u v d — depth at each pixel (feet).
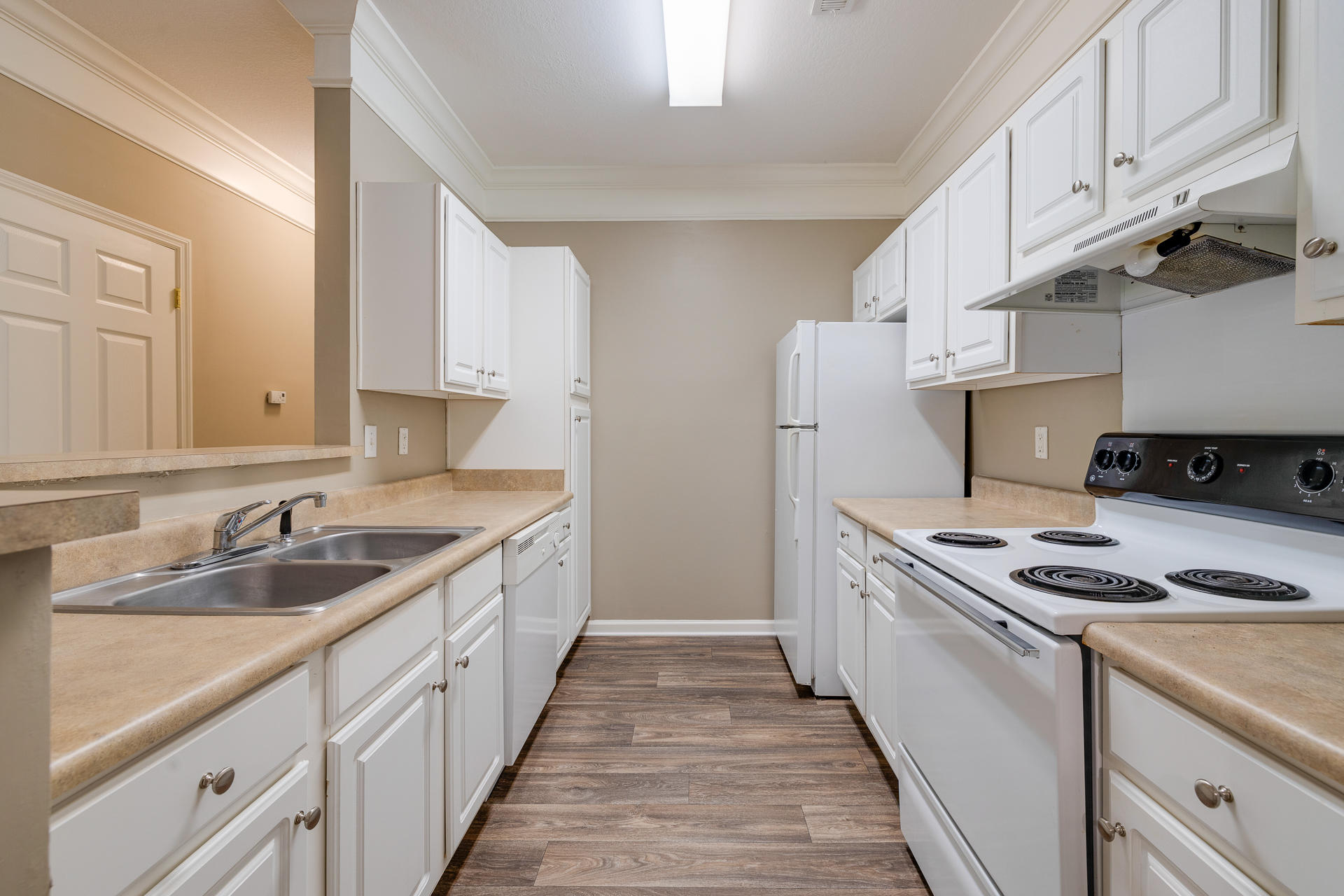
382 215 6.49
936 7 6.26
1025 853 3.19
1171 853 2.41
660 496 10.57
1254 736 2.00
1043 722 3.01
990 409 7.88
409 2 6.24
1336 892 1.82
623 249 10.56
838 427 8.05
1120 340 5.28
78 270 7.01
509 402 9.09
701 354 10.55
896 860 5.07
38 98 6.49
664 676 8.78
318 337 6.47
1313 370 3.56
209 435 8.98
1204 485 4.09
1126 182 3.89
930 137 8.97
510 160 9.93
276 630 2.79
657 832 5.42
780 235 10.50
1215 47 3.19
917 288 7.30
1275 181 2.78
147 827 1.98
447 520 6.20
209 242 8.90
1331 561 3.32
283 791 2.67
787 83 7.66
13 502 1.06
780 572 9.71
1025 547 4.70
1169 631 2.79
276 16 6.38
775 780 6.21
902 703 5.18
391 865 3.61
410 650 3.90
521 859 5.08
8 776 1.15
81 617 2.96
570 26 6.62
